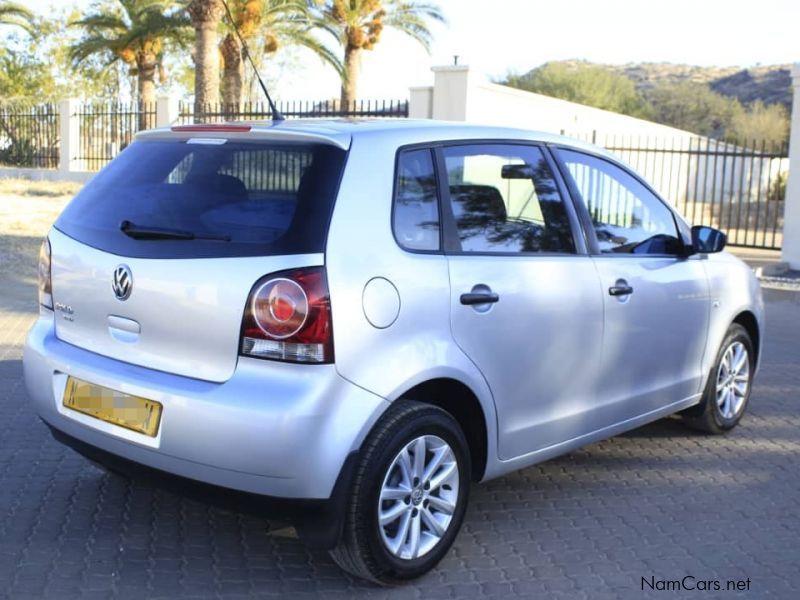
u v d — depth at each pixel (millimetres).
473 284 4020
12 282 11195
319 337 3459
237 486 3494
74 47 30484
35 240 14562
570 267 4555
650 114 68938
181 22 26672
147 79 31172
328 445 3473
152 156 4207
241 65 26266
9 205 19766
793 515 4867
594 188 4977
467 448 4086
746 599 3932
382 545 3707
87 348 4020
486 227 4230
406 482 3785
